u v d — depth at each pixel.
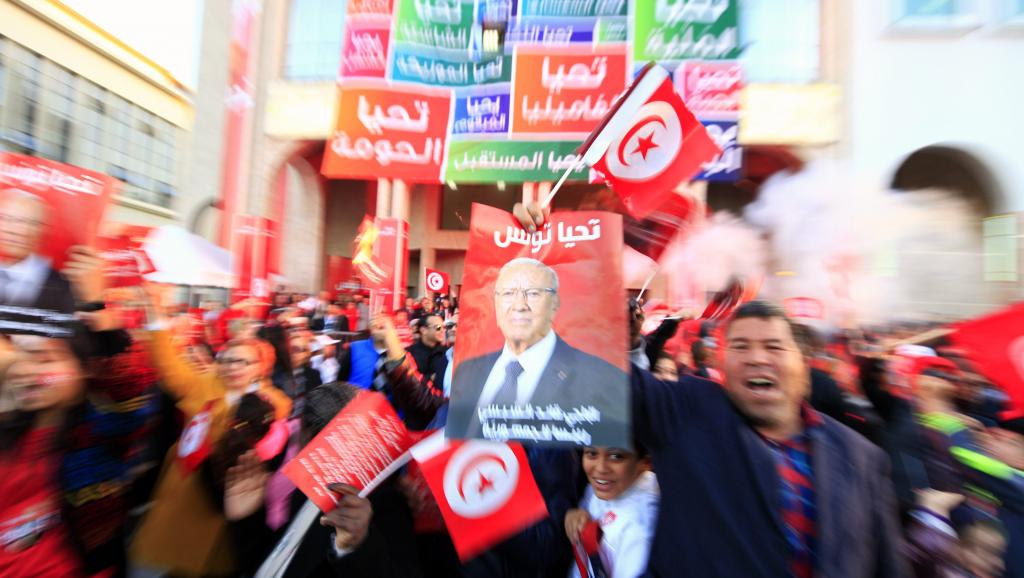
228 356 2.28
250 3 12.16
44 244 2.04
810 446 1.39
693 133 2.06
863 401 2.63
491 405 1.51
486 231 1.63
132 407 2.32
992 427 2.17
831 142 10.39
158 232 4.51
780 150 10.66
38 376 1.75
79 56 9.36
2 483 1.63
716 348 3.03
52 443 1.80
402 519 1.80
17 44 8.30
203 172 12.31
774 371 1.39
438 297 10.50
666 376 3.45
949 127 10.14
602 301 1.51
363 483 1.62
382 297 7.72
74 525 1.91
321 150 13.91
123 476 2.22
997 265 6.66
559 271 1.56
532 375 1.51
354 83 9.21
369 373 4.21
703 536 1.33
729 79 9.26
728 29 9.33
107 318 2.39
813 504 1.32
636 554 1.58
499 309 1.57
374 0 9.62
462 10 9.66
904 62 10.33
